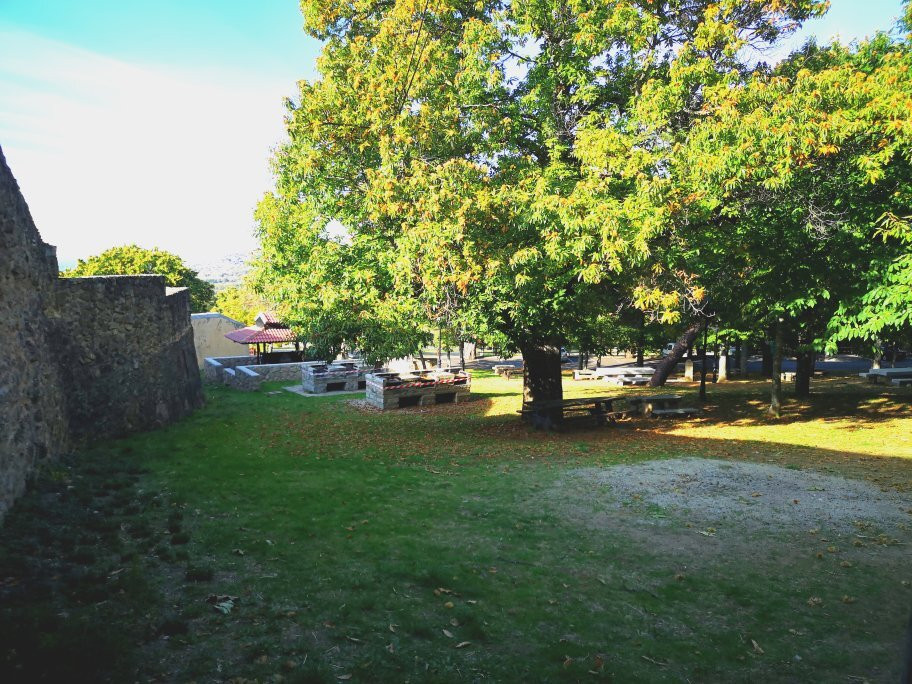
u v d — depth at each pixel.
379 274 12.30
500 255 9.74
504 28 11.94
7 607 3.89
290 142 13.04
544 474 9.26
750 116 8.66
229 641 3.88
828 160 9.80
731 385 24.73
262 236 17.69
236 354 36.75
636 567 5.55
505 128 11.54
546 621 4.49
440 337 12.14
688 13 11.75
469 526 6.66
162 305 12.73
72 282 9.46
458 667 3.80
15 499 5.97
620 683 3.69
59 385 8.77
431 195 9.56
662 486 8.36
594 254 9.13
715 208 11.50
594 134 10.00
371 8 13.12
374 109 11.12
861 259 11.52
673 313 9.83
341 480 8.57
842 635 4.32
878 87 8.87
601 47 11.03
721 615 4.64
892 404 16.55
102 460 8.55
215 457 9.59
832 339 12.11
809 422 14.43
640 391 22.48
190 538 5.73
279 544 5.77
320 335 11.96
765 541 6.20
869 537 6.26
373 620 4.35
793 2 10.64
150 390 12.04
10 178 7.37
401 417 16.81
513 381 27.81
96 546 5.29
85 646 3.51
